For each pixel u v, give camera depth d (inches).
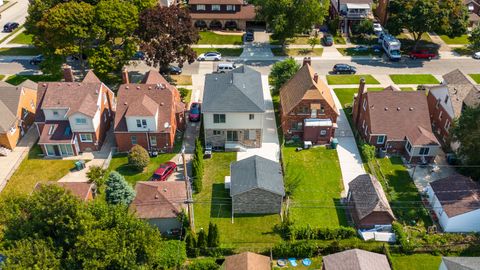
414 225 1994.3
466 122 2127.2
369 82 3161.9
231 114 2388.0
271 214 2059.5
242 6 3919.8
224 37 3811.5
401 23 3449.8
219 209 2084.2
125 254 1421.0
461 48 3708.2
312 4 3312.0
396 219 2015.3
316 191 2197.3
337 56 3550.7
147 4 3196.4
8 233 1518.2
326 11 3481.8
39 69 3277.6
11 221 1533.0
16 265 1346.0
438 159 2425.0
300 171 2324.1
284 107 2559.1
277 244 1827.0
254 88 2566.4
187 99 2935.5
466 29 3479.3
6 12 4261.8
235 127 2438.5
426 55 3508.9
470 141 2113.7
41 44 2933.1
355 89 3075.8
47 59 2977.4
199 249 1804.9
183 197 2012.8
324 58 3516.2
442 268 1680.6
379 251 1843.0
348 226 1994.3
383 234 1900.8
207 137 2477.9
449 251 1872.5
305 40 3794.3
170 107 2460.6
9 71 3240.7
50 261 1397.6
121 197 1982.0
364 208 1946.4
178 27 2928.2
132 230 1528.1
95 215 1552.7
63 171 2329.0
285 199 2143.2
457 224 1947.6
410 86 3115.2
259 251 1815.9
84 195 2006.6
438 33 3937.0
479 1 4168.3
